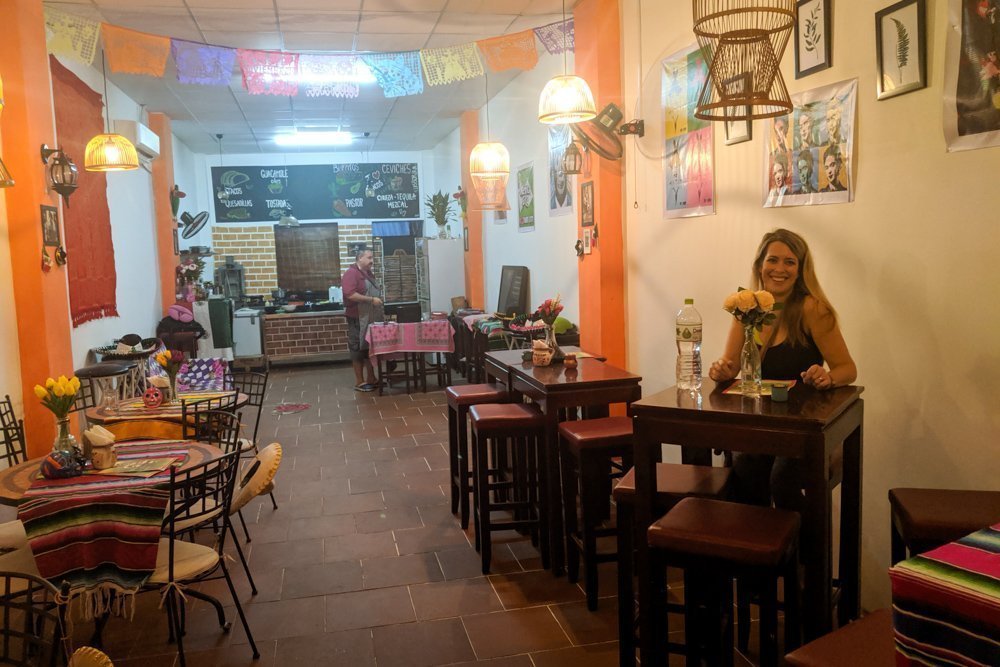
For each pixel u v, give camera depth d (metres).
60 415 3.25
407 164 12.53
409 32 6.29
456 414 4.72
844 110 3.13
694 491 2.75
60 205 5.33
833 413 2.37
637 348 5.46
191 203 12.19
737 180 4.01
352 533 4.53
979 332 2.56
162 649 3.24
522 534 4.46
